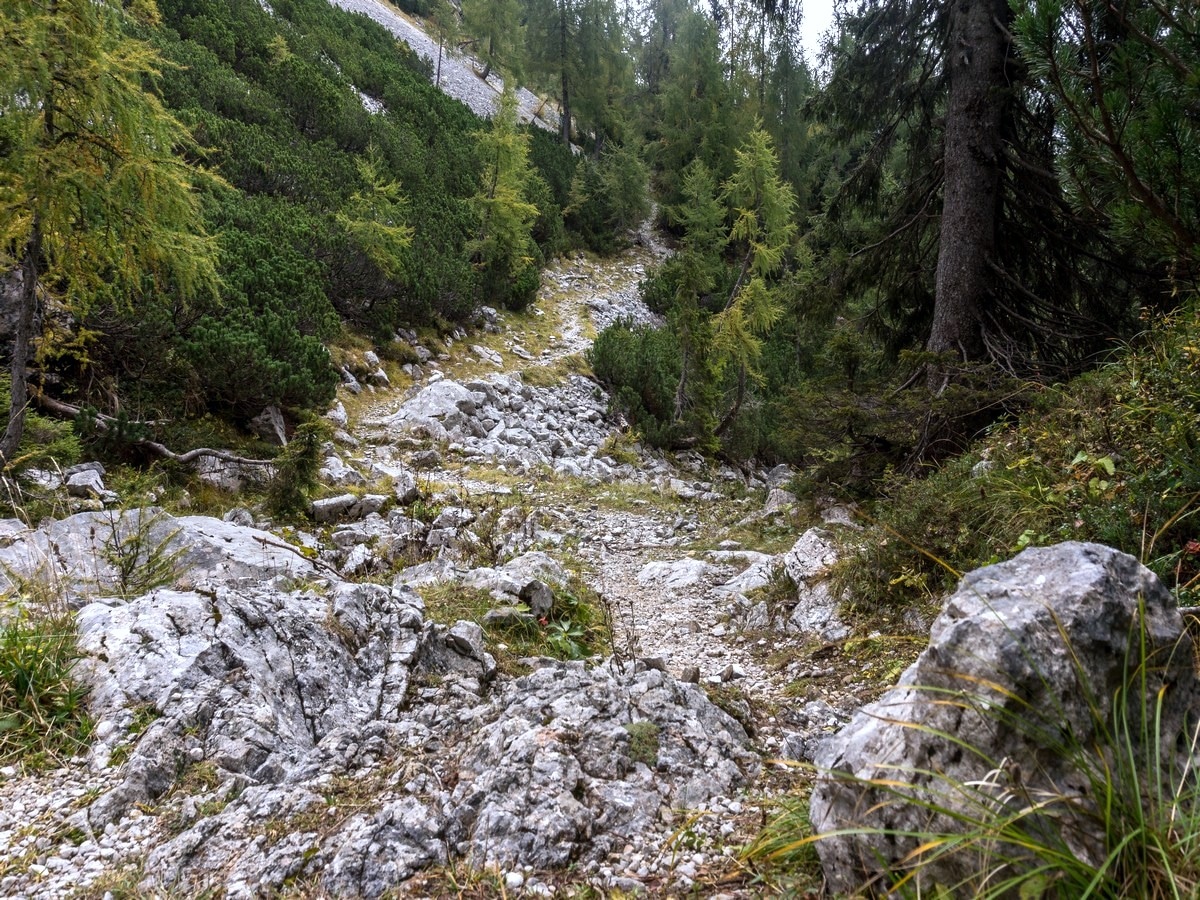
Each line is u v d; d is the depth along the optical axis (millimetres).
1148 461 3838
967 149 8961
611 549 9508
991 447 5934
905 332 11305
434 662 4203
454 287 18797
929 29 9930
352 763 3002
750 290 18500
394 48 34500
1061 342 8906
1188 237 4621
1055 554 1983
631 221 34594
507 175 23125
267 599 4121
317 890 2203
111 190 6414
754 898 2057
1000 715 1676
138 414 8633
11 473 6391
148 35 17766
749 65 35531
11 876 2391
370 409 13922
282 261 13500
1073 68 4746
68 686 3350
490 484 11781
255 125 17938
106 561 4840
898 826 1819
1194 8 4422
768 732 3520
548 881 2199
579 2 40906
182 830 2623
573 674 3484
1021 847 1588
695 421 18469
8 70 5625
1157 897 1525
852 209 11508
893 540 5379
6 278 7738
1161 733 1727
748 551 8867
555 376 18766
